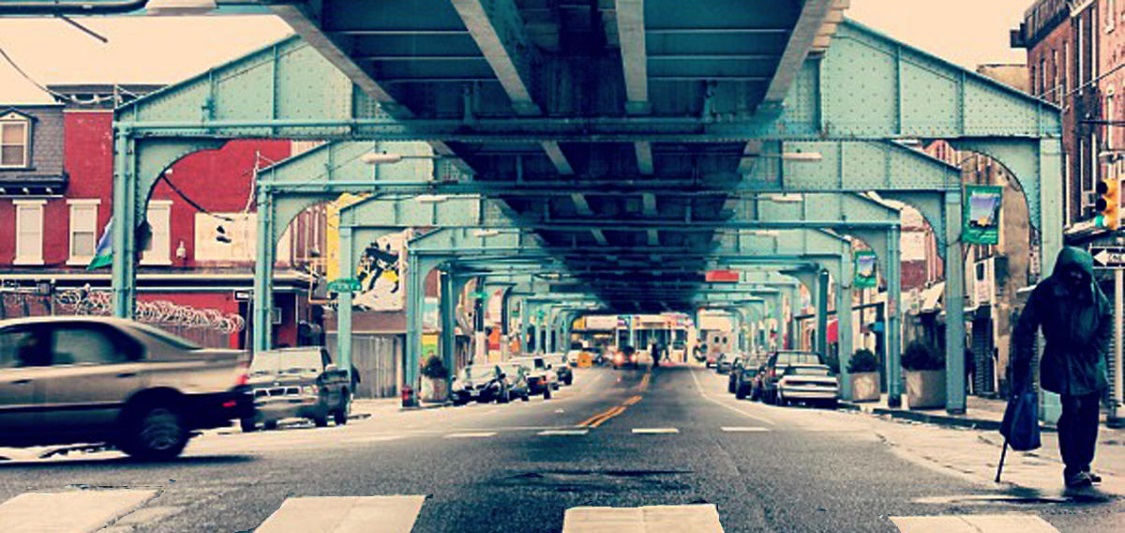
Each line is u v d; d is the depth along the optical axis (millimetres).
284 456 15359
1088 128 39344
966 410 33188
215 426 15523
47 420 15164
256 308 36094
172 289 53438
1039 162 27375
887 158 33812
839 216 41531
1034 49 45531
